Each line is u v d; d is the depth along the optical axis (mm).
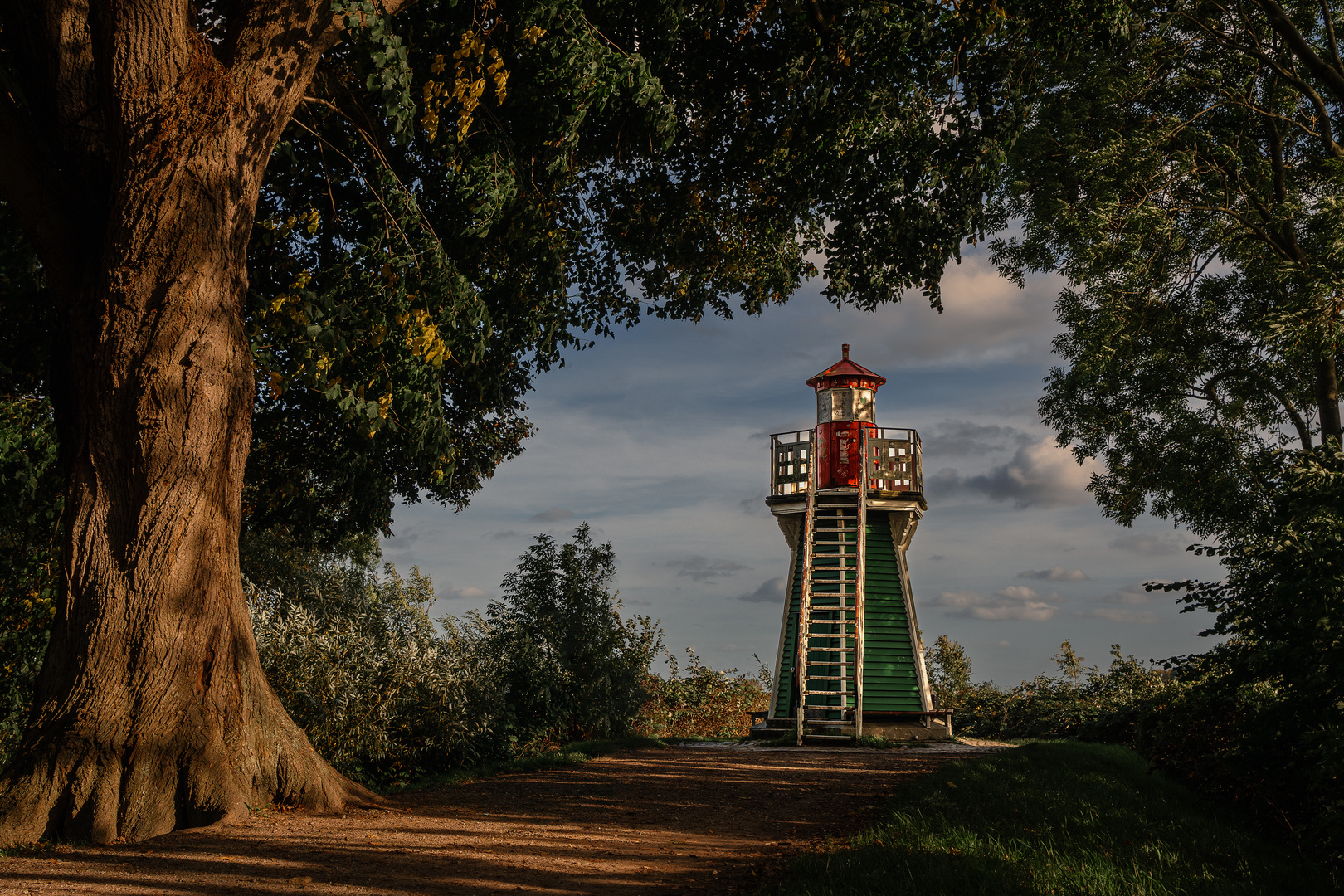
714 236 15836
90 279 8328
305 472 14633
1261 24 16484
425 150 12344
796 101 12656
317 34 8773
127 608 7816
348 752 11234
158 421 7941
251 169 8688
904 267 13727
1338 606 7328
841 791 10750
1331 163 15172
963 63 12648
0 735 12812
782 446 23344
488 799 9766
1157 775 12344
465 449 16125
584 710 17125
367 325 10523
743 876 6336
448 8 10969
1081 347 17625
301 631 11844
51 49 8445
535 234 12125
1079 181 17281
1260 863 7934
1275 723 8219
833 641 21172
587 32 10125
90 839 7176
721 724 25547
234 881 5891
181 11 8258
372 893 5688
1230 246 17109
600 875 6363
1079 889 5695
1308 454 8305
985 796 9234
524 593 17828
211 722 8047
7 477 11031
